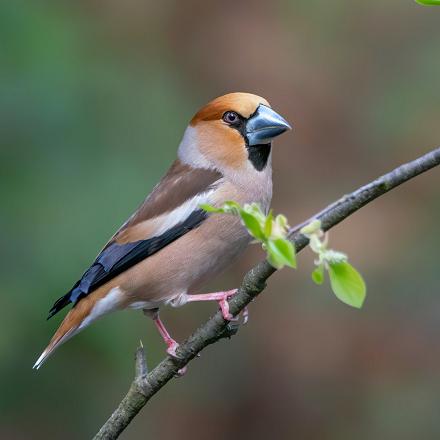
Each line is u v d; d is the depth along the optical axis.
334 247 13.64
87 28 12.76
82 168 11.24
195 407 13.53
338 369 13.69
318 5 15.45
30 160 11.09
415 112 14.73
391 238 13.73
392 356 13.52
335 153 14.94
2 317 10.28
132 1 14.12
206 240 7.66
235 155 7.80
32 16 11.55
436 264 13.53
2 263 10.50
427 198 14.15
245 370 13.76
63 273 10.49
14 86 11.23
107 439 6.28
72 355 10.81
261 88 14.95
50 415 11.05
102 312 7.80
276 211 14.59
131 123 12.02
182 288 7.76
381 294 13.62
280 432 13.46
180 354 6.05
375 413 13.27
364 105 15.02
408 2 15.49
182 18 14.75
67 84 11.47
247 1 15.26
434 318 13.46
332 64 15.19
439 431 12.91
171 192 7.81
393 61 15.26
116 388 11.17
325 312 13.87
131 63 13.01
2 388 10.73
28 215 10.77
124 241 7.73
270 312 14.02
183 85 13.73
